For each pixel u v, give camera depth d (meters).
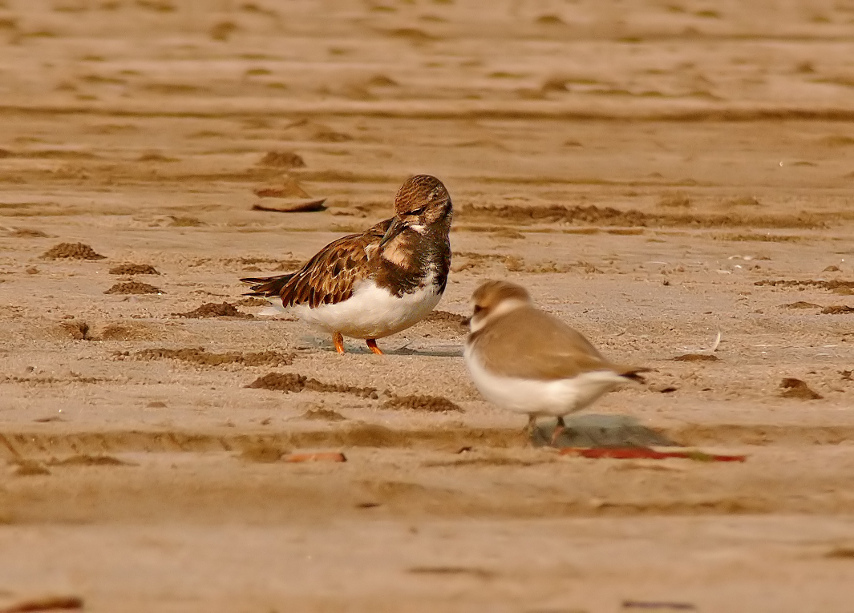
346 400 11.98
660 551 8.33
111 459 10.02
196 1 56.38
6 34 48.59
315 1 57.91
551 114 39.72
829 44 54.59
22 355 13.53
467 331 15.84
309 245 22.31
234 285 18.42
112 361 13.36
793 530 8.84
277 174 29.80
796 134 38.41
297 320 15.94
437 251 13.80
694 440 11.28
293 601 7.37
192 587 7.55
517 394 10.01
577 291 18.58
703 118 40.19
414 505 9.30
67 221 23.61
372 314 13.69
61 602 7.25
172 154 31.59
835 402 12.38
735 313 17.08
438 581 7.71
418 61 47.56
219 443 10.67
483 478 9.88
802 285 19.66
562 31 55.16
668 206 27.70
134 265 19.19
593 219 26.11
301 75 44.22
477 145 34.66
